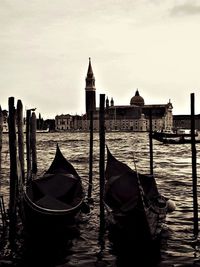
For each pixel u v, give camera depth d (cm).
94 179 3119
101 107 1678
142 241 1448
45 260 1352
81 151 7025
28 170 2467
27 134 2491
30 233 1620
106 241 1530
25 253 1416
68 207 1625
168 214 1912
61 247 1470
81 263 1324
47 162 4831
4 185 2789
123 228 1487
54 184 1758
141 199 1423
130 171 1939
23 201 1639
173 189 2648
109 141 11206
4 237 1584
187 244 1487
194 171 1609
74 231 1658
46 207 1592
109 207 1652
